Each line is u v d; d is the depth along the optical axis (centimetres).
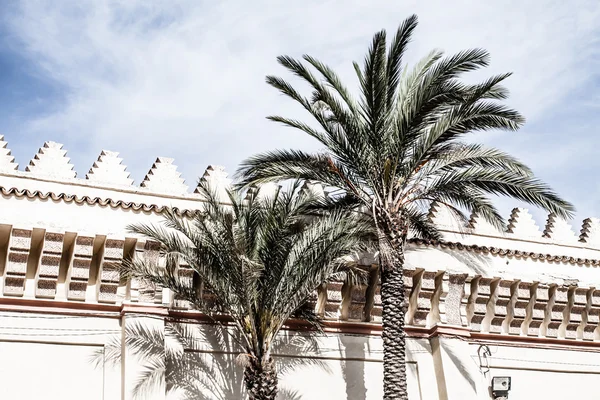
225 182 1994
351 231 1828
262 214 1831
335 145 1891
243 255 1708
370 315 2056
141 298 1819
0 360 1684
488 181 1905
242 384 1873
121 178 1889
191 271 1859
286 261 1803
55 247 1755
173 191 1917
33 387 1689
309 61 1914
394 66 1853
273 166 1880
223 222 1770
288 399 1914
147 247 1834
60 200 1786
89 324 1777
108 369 1756
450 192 1939
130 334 1773
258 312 1794
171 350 1827
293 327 1975
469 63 1830
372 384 2009
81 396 1719
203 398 1823
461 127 1856
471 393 2078
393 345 1839
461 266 2155
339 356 1998
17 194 1745
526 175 1867
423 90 1822
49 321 1745
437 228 2169
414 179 1938
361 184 1938
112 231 1805
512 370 2202
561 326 2302
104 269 1798
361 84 1855
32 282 1767
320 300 2011
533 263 2266
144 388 1742
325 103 1891
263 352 1770
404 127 1844
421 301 2114
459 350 2108
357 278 1955
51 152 1838
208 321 1884
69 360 1738
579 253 2352
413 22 1838
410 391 2055
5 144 1805
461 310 2156
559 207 1881
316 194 2016
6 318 1714
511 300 2233
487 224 2253
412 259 2100
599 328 2333
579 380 2275
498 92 1850
